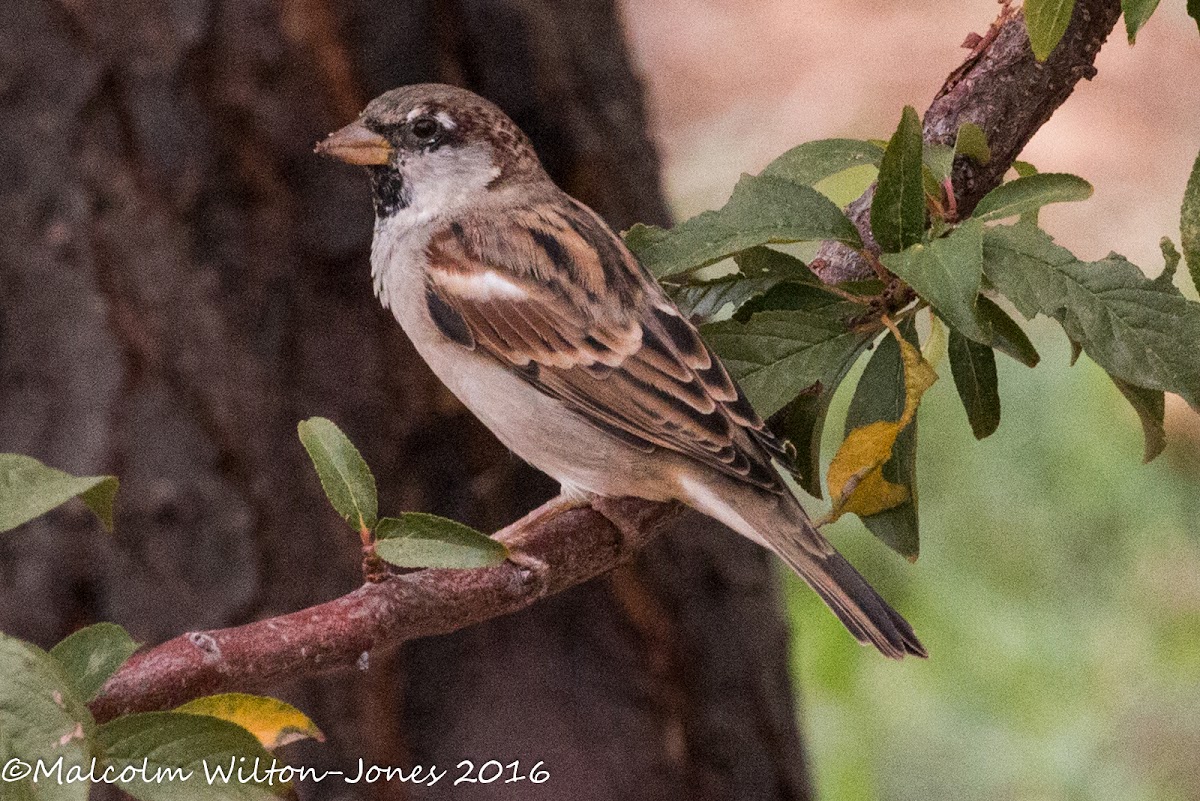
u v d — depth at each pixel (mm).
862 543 14031
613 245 8430
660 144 11922
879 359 7211
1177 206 18266
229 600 10172
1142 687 13422
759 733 11570
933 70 19781
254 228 10227
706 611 11328
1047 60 7457
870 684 13406
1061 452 14328
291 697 10453
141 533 10117
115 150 10039
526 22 10711
